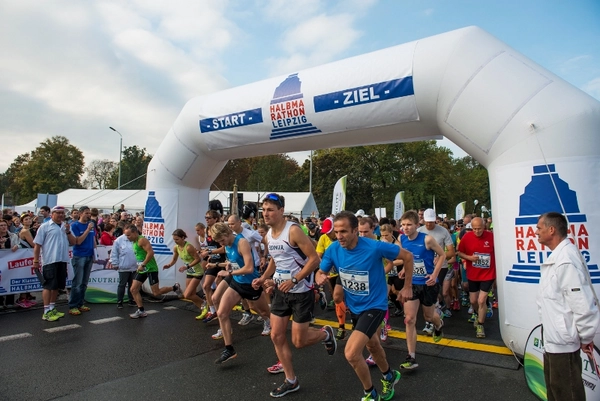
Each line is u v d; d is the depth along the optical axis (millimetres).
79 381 4035
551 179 4105
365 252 3352
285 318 3807
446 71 4914
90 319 6500
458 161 51531
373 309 3350
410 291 3605
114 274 7914
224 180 54156
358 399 3627
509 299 4406
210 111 7215
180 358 4711
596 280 3902
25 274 7355
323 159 43094
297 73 6363
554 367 2594
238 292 4648
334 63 6059
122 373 4250
